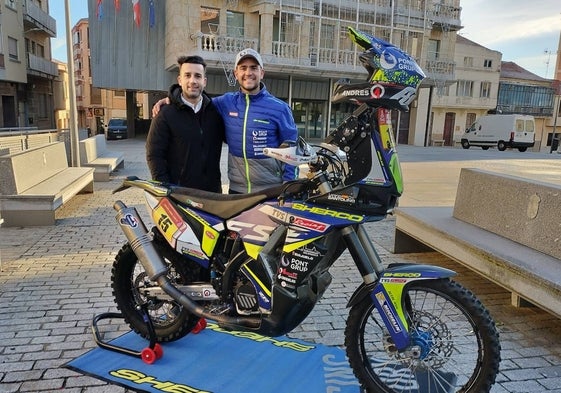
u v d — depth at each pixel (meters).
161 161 3.47
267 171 3.65
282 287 2.54
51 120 37.09
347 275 4.70
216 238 2.82
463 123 39.56
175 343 3.25
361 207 2.42
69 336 3.33
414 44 30.09
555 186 3.73
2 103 28.09
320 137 30.39
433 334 2.53
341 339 3.37
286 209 2.56
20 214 6.39
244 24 25.95
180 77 3.46
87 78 54.41
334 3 27.23
